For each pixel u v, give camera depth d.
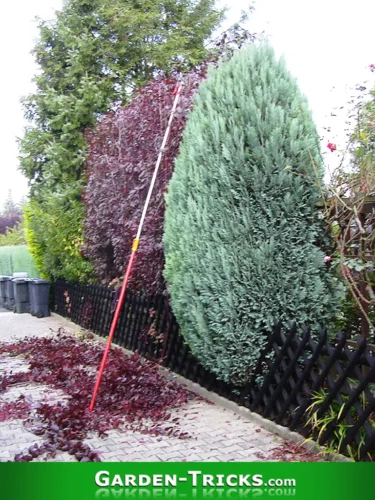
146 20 12.21
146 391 4.65
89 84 11.92
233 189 3.97
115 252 6.98
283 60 4.23
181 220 4.35
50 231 10.23
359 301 3.72
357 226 3.70
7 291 13.98
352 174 3.81
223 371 4.10
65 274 10.30
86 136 8.71
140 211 5.97
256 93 4.05
